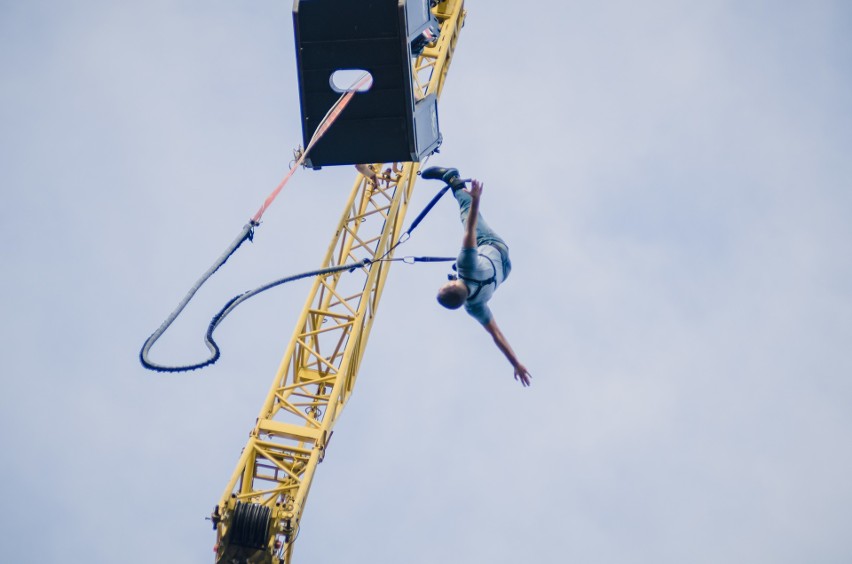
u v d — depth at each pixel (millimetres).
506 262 74125
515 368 73312
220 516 94062
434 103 90438
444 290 69500
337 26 80688
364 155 86500
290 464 101312
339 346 110000
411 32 82812
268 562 94188
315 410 108188
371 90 83188
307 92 83438
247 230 71375
